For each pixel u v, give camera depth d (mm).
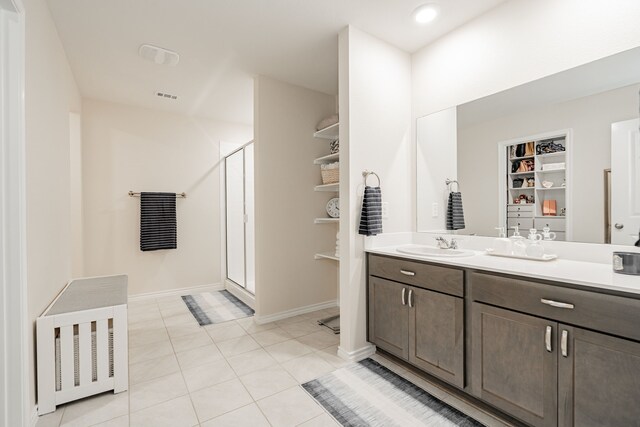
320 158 3203
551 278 1349
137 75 2979
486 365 1599
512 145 1974
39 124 1717
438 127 2402
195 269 4199
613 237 1585
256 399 1781
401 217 2547
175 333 2770
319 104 3412
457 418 1610
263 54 2619
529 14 1870
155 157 3928
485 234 2127
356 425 1562
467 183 2219
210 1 1955
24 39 1412
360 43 2271
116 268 3697
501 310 1531
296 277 3254
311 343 2549
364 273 2322
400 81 2533
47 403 1642
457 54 2264
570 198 1729
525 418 1435
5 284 1349
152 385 1927
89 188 3541
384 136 2422
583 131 1674
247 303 3660
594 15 1626
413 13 2086
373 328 2270
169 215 3891
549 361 1352
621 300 1159
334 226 3547
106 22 2152
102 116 3613
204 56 2641
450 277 1772
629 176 1530
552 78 1782
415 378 2000
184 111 3992
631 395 1133
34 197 1607
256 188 3023
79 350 1742
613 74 1568
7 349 1355
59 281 2189
